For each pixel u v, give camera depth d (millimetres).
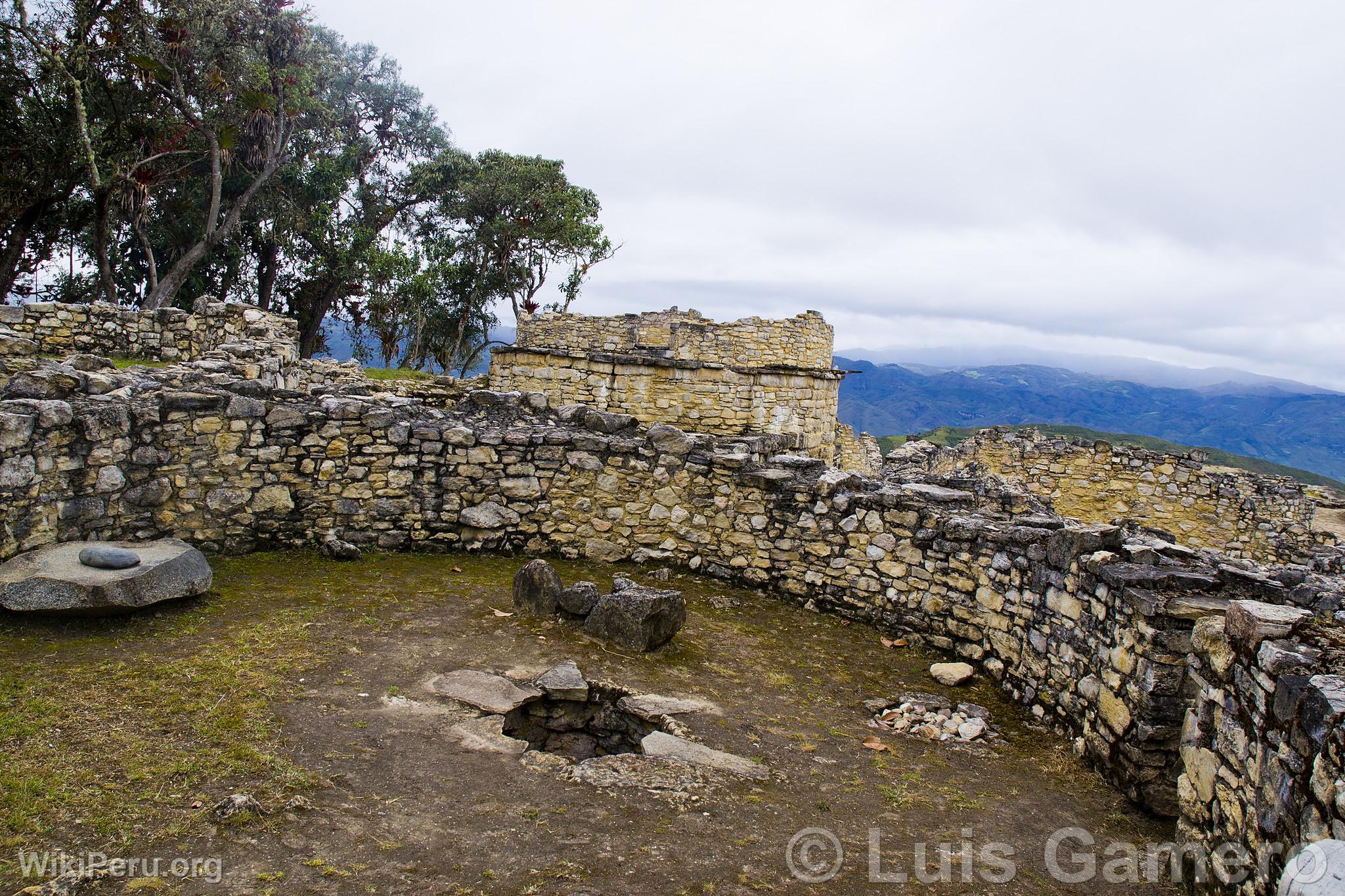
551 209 33750
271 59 27328
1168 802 4910
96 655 5441
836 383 20062
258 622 6414
